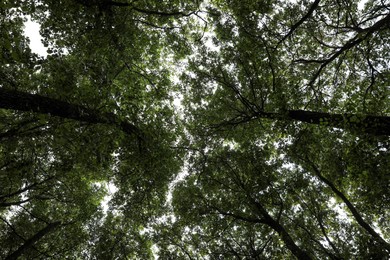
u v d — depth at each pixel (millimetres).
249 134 12516
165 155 9477
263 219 12055
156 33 12344
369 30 8391
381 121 6754
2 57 5930
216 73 11930
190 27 12992
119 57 9305
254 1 10391
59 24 8180
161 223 13828
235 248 12945
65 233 14328
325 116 8195
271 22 11305
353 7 10734
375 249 8922
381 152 6914
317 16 10523
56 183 13219
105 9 8172
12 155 9812
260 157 12938
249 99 11828
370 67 10141
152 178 9992
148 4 10359
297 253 10414
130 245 14180
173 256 13516
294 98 9539
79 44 8719
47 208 14836
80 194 14156
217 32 11758
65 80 7266
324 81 11570
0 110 9133
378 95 7785
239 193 12656
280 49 11758
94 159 8359
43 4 7680
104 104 7469
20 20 7129
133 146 9266
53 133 8023
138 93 9117
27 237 13867
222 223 13297
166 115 10492
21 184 11516
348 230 11688
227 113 12508
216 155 13703
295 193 12836
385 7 9094
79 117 7383
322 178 11898
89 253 14031
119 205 11562
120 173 10047
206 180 13492
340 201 13133
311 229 12633
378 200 8430
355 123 6770
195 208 13430
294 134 9789
